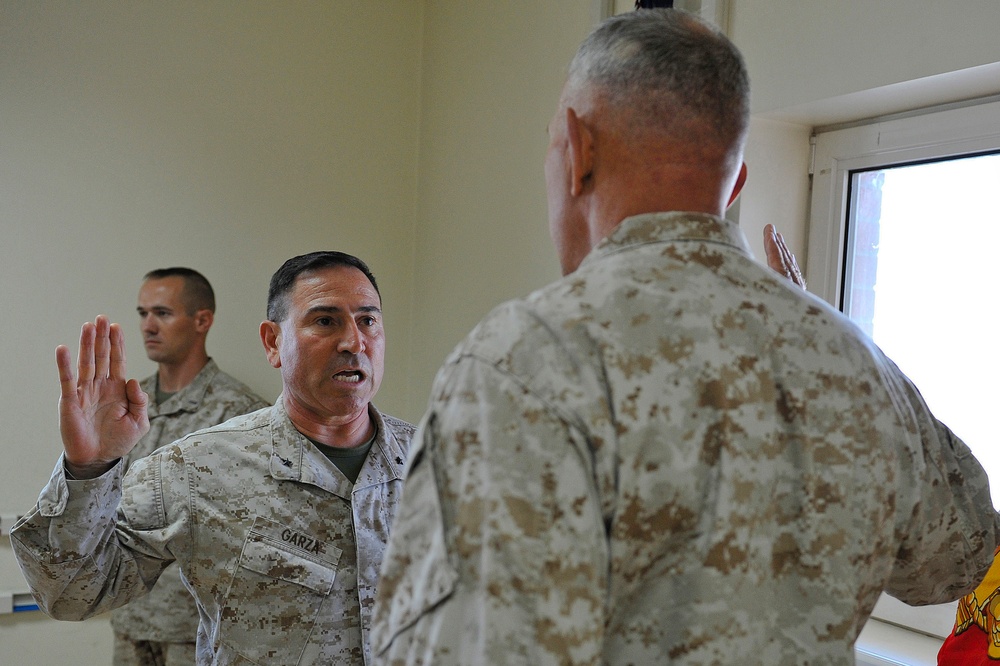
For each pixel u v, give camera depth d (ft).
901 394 2.84
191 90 11.05
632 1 8.33
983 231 6.07
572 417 2.19
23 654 10.20
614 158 2.65
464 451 2.25
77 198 10.52
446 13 11.75
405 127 12.29
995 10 5.12
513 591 2.09
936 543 2.92
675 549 2.30
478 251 10.75
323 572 4.97
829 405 2.51
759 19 6.73
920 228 6.48
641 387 2.28
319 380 5.08
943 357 6.35
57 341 10.44
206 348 11.16
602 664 2.29
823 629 2.42
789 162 7.09
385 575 2.35
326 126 11.80
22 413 10.27
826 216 7.02
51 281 10.40
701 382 2.34
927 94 5.98
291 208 11.61
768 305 2.56
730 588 2.28
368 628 4.98
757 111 6.73
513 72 10.17
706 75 2.62
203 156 11.13
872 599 2.61
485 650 2.07
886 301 6.74
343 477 5.18
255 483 5.05
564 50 9.27
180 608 8.52
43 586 4.43
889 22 5.74
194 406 9.80
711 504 2.30
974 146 5.99
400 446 5.51
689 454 2.28
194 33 11.06
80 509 4.33
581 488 2.15
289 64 11.58
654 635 2.28
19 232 10.27
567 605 2.09
